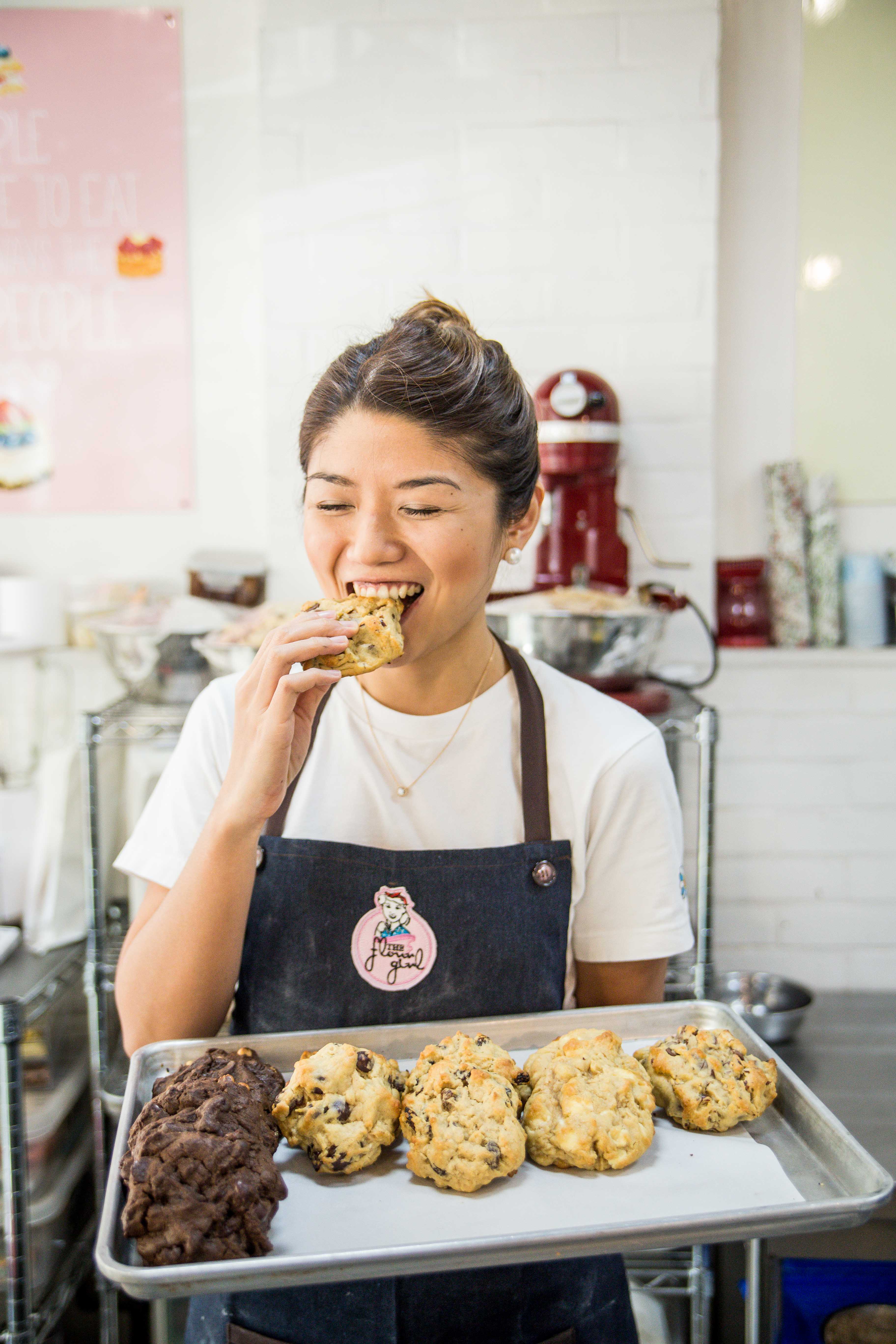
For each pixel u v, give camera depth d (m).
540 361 1.93
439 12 1.86
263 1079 0.76
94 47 1.97
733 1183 0.71
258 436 2.06
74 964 1.74
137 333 2.04
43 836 1.77
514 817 0.95
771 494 1.99
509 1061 0.80
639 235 1.90
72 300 2.03
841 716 2.04
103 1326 1.63
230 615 1.77
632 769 0.95
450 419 0.77
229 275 2.03
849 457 2.03
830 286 2.00
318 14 1.87
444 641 0.85
